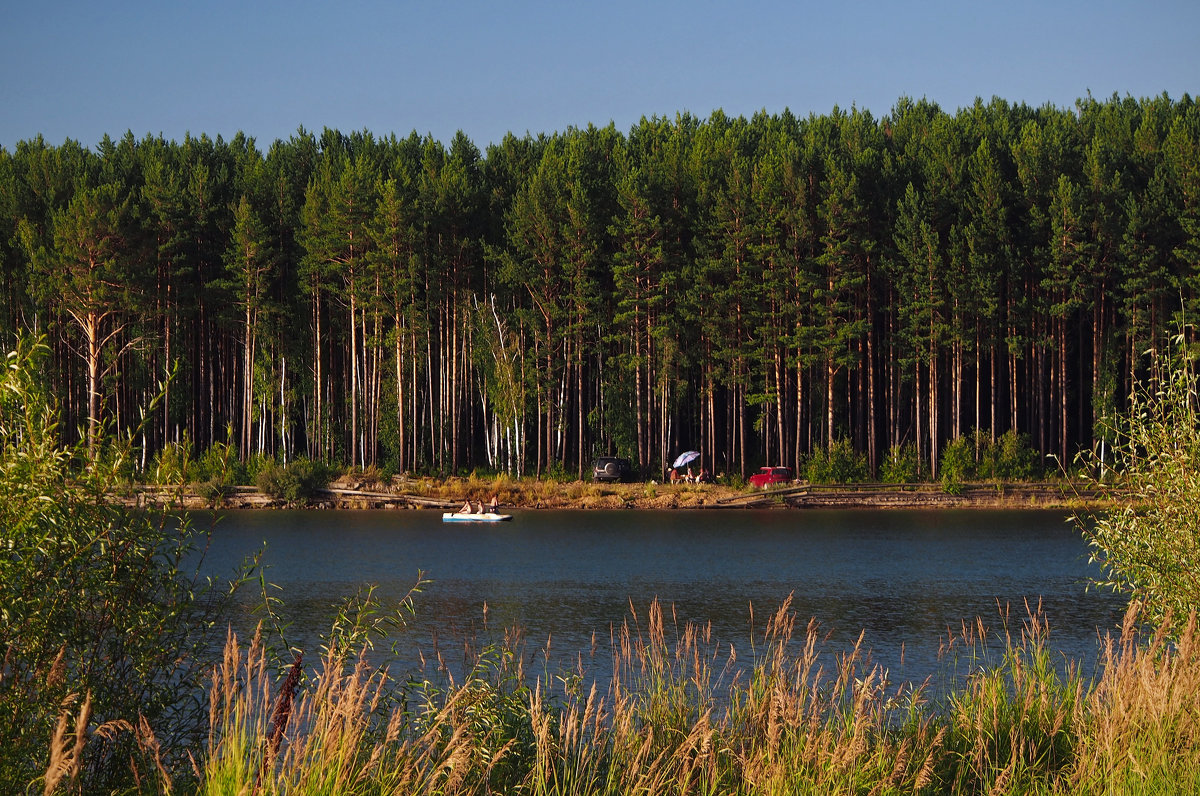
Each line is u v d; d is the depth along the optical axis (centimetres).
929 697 1535
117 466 905
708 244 8094
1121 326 8106
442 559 4559
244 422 8356
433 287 8362
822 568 4309
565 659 2247
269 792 712
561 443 8562
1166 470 1260
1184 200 7962
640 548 5038
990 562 4478
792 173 8194
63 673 798
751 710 1053
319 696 818
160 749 852
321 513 7056
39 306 7519
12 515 814
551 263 8138
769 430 8312
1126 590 1333
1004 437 7775
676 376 8394
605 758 1005
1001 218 7925
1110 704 1004
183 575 959
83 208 7444
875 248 8375
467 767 818
